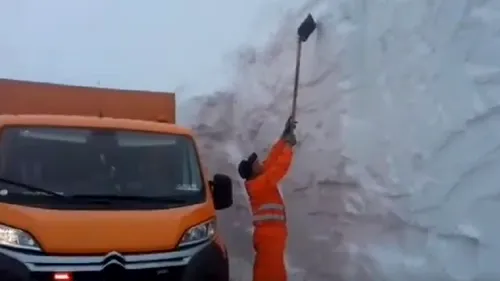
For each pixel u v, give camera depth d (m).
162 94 7.34
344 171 6.61
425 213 5.48
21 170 5.30
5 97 6.82
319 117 7.14
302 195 7.40
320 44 7.24
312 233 7.18
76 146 5.57
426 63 5.60
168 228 5.00
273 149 6.89
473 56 5.09
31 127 5.57
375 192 6.12
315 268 7.04
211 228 5.38
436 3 5.55
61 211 4.96
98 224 4.85
